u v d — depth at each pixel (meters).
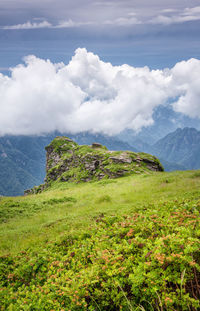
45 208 20.81
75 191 31.34
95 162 63.31
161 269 4.19
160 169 53.09
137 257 5.10
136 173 46.38
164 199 14.15
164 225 6.64
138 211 10.63
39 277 6.34
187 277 4.06
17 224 16.41
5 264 8.43
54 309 4.37
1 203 22.98
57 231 12.27
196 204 9.01
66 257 7.00
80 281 4.75
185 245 4.71
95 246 6.86
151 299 3.97
